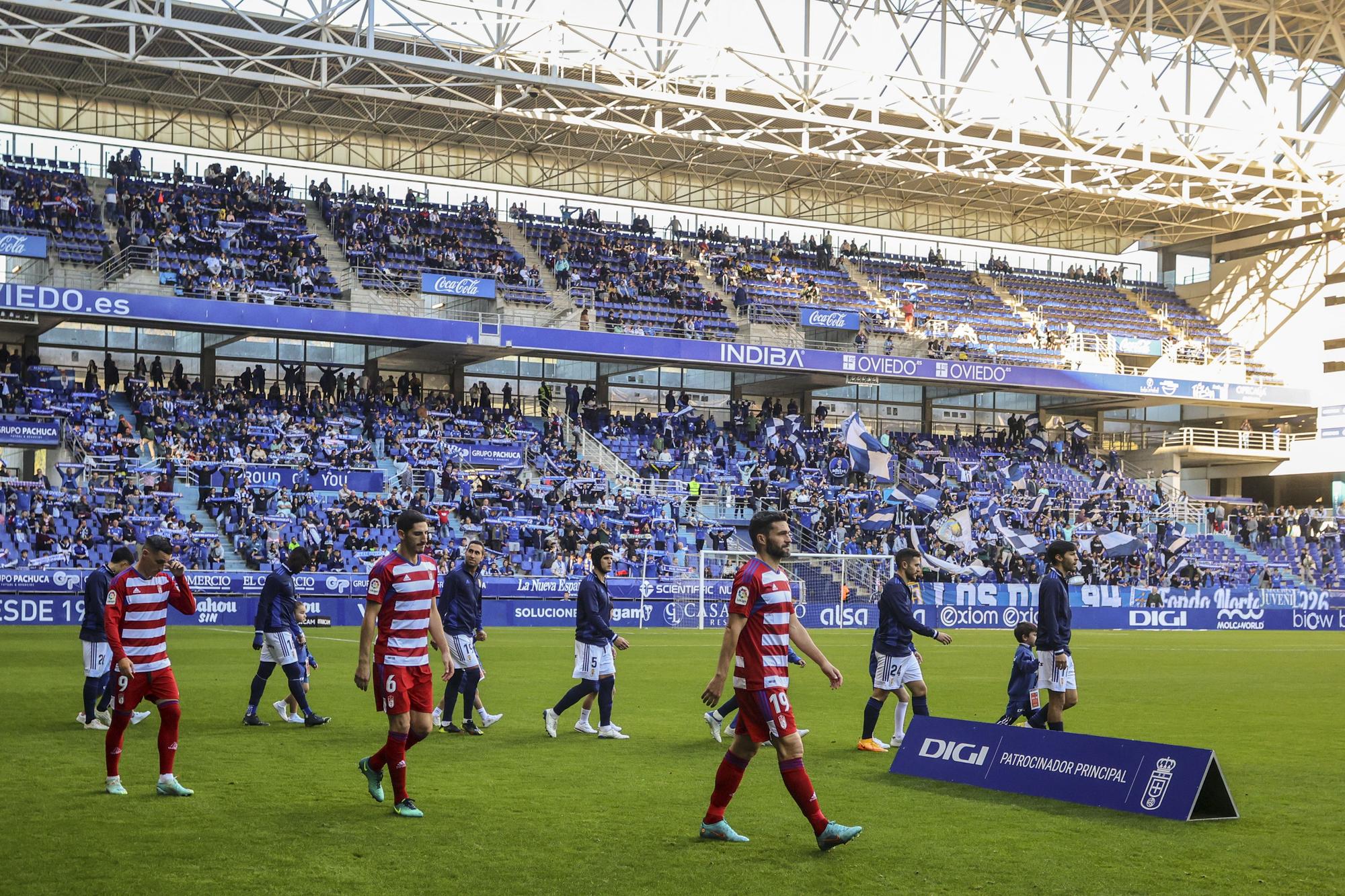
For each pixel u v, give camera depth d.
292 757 11.10
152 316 38.94
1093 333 55.97
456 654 13.01
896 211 58.62
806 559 41.16
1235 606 42.53
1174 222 59.12
